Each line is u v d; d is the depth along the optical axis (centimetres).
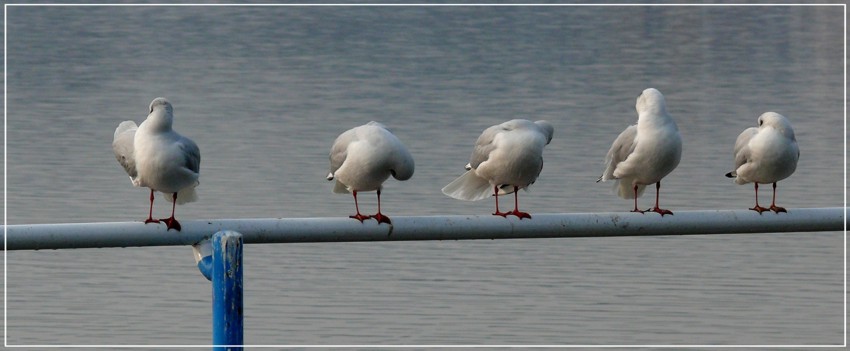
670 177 1991
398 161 900
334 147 921
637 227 804
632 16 4325
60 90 2916
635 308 1392
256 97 2831
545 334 1327
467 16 4300
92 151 2206
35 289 1428
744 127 2494
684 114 2655
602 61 3431
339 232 763
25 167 2061
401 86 2995
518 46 3691
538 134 939
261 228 746
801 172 2048
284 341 1302
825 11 4347
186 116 2584
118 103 2758
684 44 3728
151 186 895
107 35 3809
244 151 2212
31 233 714
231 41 3738
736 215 820
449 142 2302
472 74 3197
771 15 4303
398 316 1366
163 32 3891
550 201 1834
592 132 2409
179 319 1350
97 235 728
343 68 3278
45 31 3853
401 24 4109
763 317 1360
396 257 1549
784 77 3152
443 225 782
